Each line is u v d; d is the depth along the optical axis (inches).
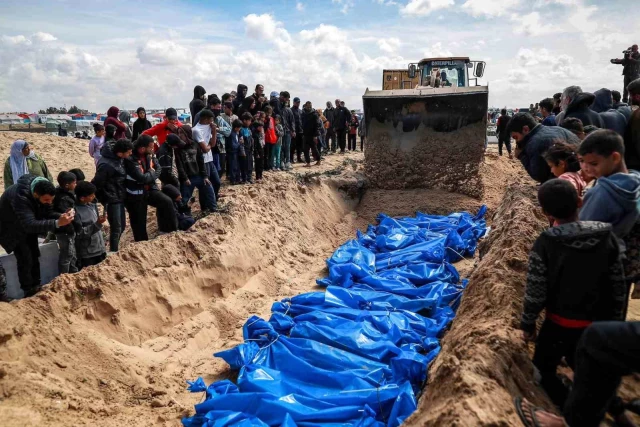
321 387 183.8
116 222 263.4
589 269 109.9
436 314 250.8
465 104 457.7
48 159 693.9
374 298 267.0
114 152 258.7
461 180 475.8
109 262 225.9
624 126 240.8
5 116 1829.5
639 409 114.2
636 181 124.6
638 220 134.5
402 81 765.3
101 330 205.6
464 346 135.7
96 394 175.8
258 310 275.7
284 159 532.4
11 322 173.2
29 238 206.5
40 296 193.2
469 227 384.5
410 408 157.8
